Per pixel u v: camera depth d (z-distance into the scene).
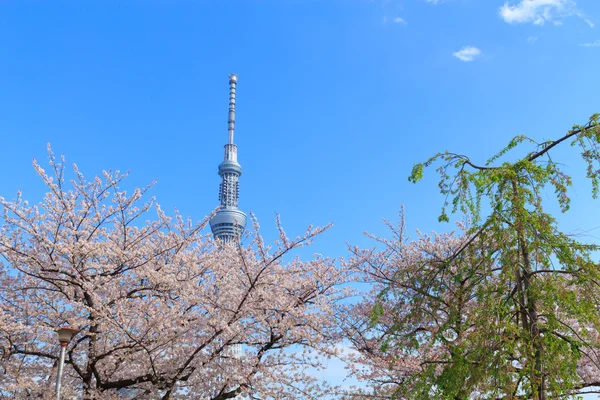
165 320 13.30
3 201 13.30
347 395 15.37
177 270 14.75
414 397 10.60
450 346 10.48
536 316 9.56
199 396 14.63
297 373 14.63
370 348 16.23
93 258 14.52
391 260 17.45
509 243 9.73
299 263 16.62
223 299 14.34
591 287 9.27
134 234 15.28
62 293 14.77
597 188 9.48
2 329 12.48
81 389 15.36
